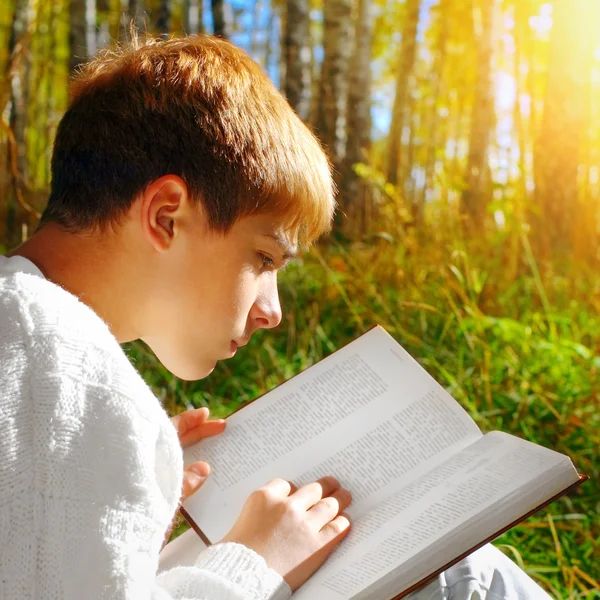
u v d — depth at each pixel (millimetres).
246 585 980
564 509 2422
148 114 1000
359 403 1407
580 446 2672
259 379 3188
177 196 967
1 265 913
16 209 4879
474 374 3096
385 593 1012
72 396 773
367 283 3924
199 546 1289
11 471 738
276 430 1396
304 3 7012
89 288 990
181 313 1012
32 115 6828
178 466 854
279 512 1121
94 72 1091
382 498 1262
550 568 2031
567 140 5652
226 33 7340
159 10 6840
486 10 7074
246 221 1017
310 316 3678
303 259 4594
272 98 1086
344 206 5891
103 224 986
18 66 3283
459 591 1121
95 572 735
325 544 1111
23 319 806
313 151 1105
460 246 4227
